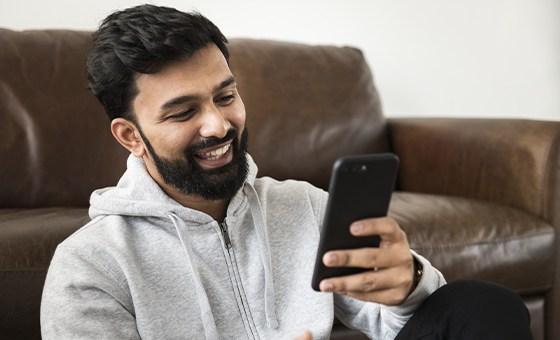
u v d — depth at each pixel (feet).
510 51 8.21
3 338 3.62
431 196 5.47
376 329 3.09
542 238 4.82
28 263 3.65
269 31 7.06
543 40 8.38
